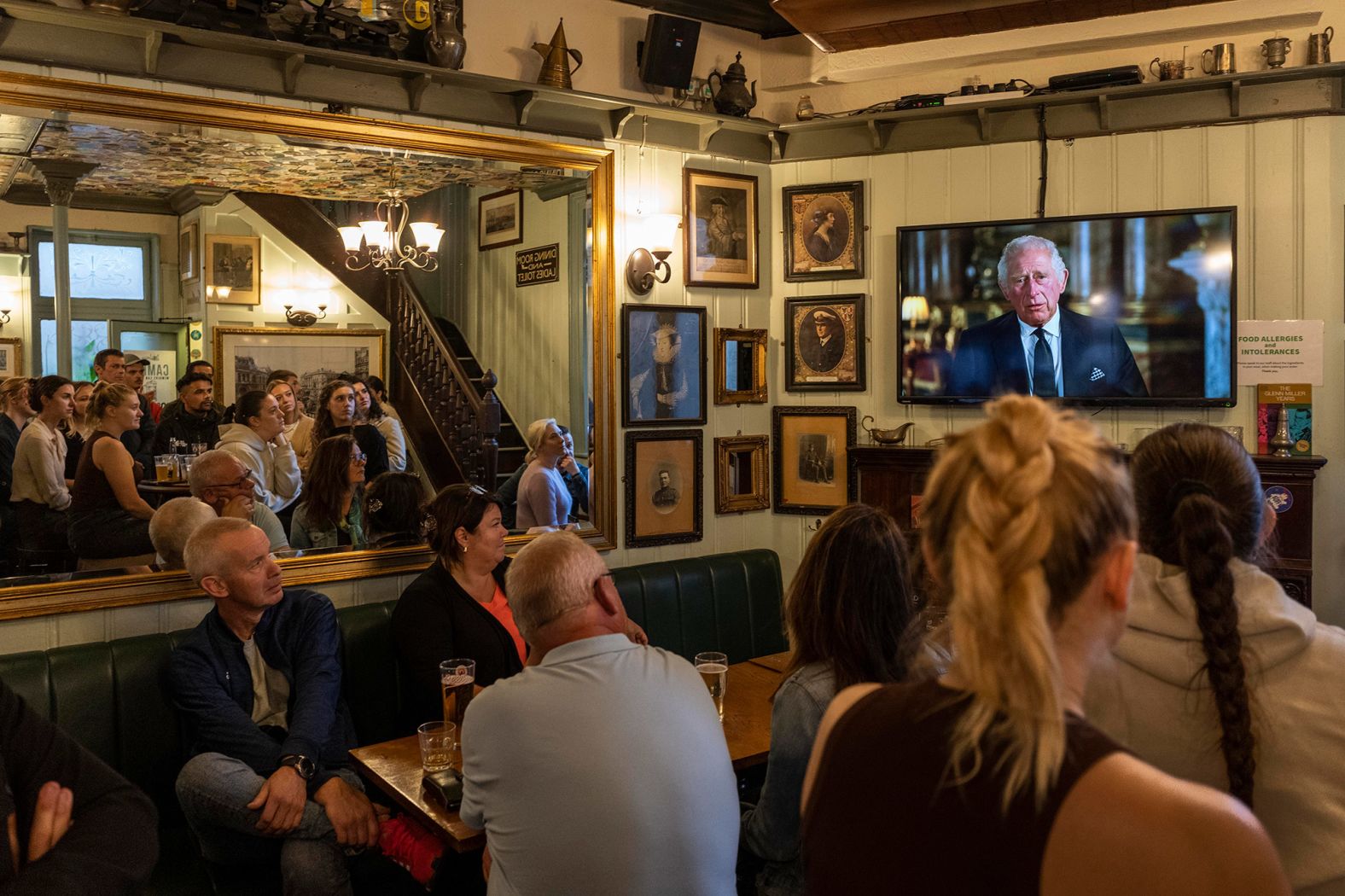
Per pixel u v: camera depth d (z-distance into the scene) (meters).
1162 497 1.26
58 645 2.99
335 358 3.54
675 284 4.39
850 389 4.55
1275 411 3.88
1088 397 4.11
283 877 2.45
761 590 4.38
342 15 3.39
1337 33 3.86
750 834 2.05
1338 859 1.07
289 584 3.38
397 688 3.31
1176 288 3.97
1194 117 3.97
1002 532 0.80
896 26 4.09
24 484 2.96
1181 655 1.15
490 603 3.22
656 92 4.39
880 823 0.82
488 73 3.94
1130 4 3.85
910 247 4.36
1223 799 0.72
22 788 1.38
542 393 4.00
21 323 2.97
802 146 4.59
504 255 3.88
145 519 3.15
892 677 1.91
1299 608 1.16
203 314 3.28
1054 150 4.20
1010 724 0.77
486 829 1.79
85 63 3.02
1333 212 3.84
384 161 3.62
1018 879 0.73
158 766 2.88
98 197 3.09
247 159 3.33
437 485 3.75
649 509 4.33
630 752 1.69
